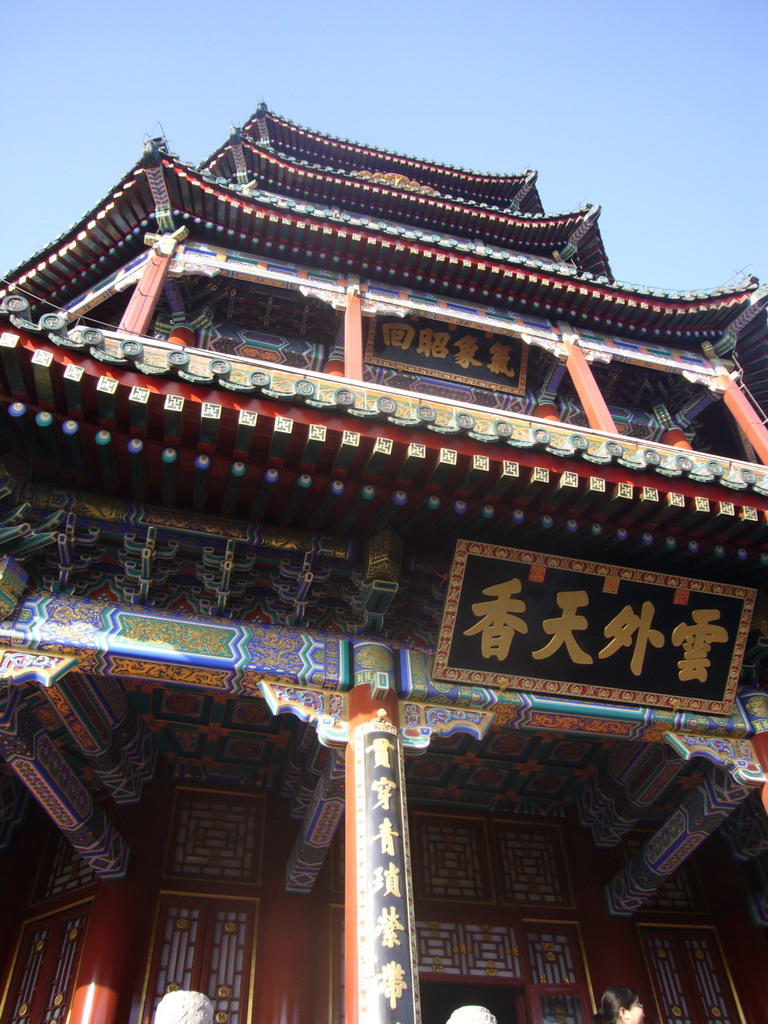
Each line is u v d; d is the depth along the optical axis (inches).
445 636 354.0
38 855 463.2
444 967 444.8
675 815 429.1
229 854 454.0
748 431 581.3
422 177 977.5
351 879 283.9
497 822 510.6
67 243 520.4
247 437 294.2
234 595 349.4
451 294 601.6
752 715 388.2
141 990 393.7
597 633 372.5
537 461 318.7
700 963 486.6
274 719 444.5
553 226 822.5
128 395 281.0
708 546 359.6
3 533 311.1
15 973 418.3
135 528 336.2
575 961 462.9
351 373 492.1
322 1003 416.8
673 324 627.5
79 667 316.5
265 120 917.2
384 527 347.9
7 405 289.1
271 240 551.5
